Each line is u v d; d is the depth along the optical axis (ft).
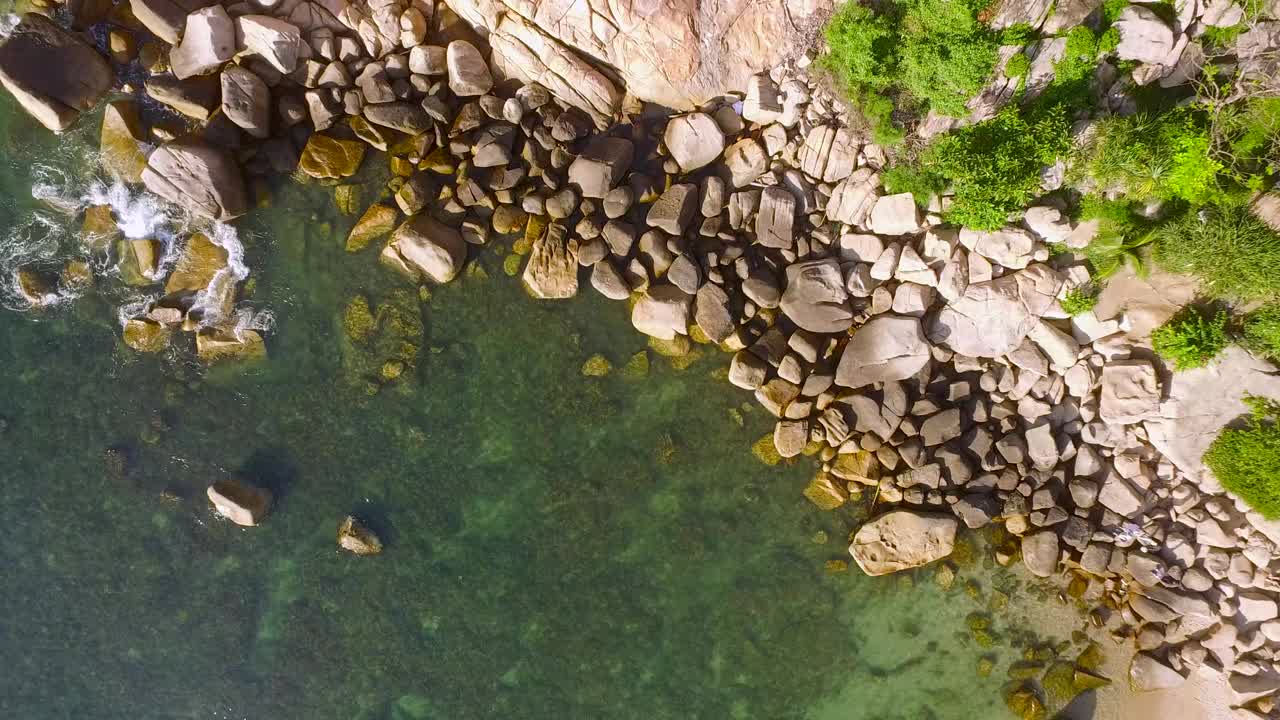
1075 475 47.96
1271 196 40.98
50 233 49.52
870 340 46.96
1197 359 43.52
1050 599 49.06
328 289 49.47
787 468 49.08
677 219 46.80
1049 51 40.63
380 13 46.73
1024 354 46.70
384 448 49.80
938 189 44.57
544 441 49.67
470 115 47.93
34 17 47.03
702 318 47.55
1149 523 47.50
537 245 48.19
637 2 42.78
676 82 45.80
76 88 47.80
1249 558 46.55
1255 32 39.83
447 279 48.55
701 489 49.44
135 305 49.37
